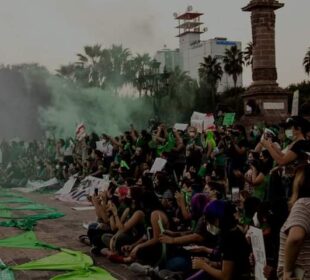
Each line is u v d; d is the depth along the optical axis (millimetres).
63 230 12578
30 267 8758
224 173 12688
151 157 16203
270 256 6316
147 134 16688
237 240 5570
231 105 66562
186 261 7461
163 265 7637
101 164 18859
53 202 18812
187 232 7848
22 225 12945
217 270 5938
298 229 3781
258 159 10000
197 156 14719
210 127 17422
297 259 3859
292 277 3814
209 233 7445
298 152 4852
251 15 31531
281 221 6363
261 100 30203
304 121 5742
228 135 14125
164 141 16141
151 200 8250
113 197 9781
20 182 26047
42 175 25516
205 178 10852
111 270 8508
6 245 10617
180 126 19484
